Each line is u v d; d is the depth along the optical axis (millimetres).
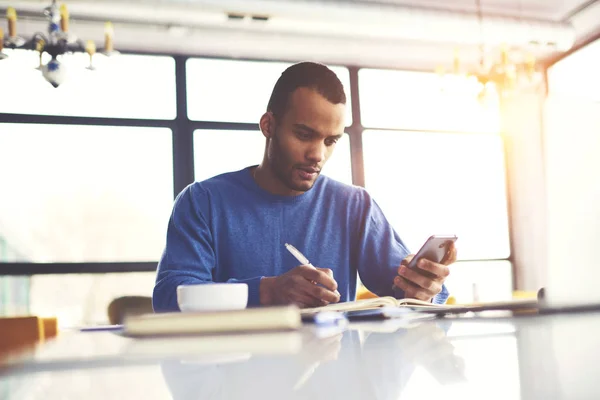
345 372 288
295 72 1454
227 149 5617
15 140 5699
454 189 6598
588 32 5855
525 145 6648
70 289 5441
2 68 5016
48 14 3537
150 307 3393
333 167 6020
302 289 1059
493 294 5980
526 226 6621
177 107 5500
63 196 5797
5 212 5617
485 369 281
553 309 728
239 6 4590
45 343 644
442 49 5914
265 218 1503
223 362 347
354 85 6117
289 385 254
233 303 791
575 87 6156
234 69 5766
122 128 5363
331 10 4762
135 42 5328
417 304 891
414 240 6422
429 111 6422
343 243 1578
